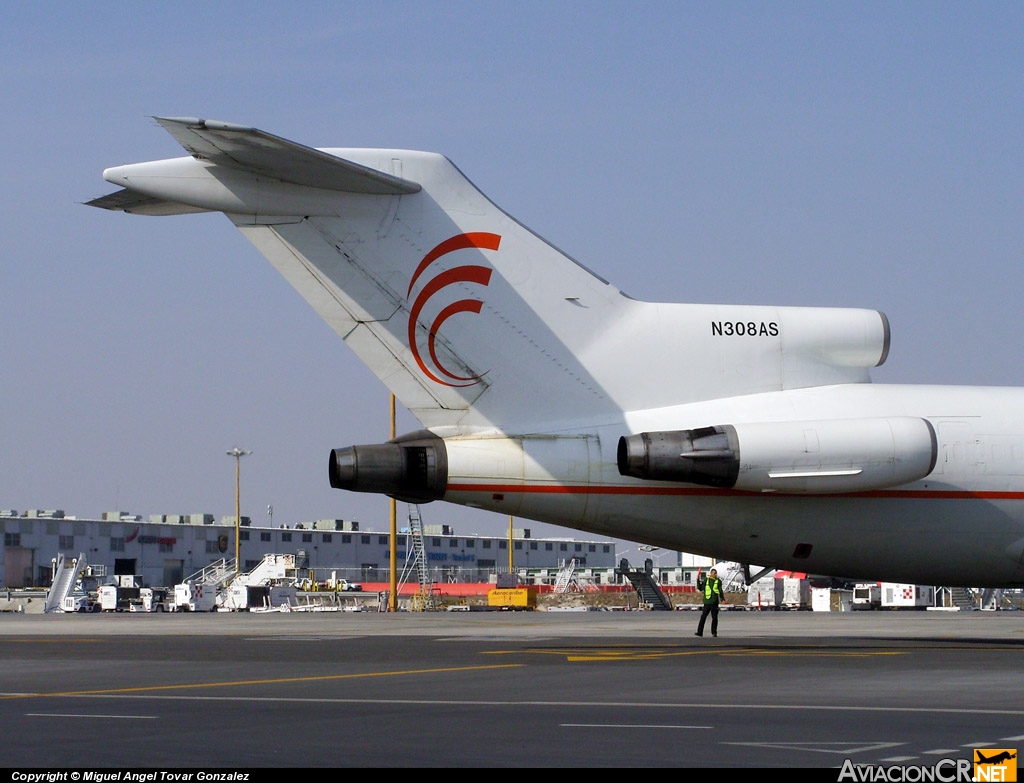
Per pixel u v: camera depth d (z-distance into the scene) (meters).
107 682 19.03
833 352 26.33
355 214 23.86
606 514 25.03
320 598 95.38
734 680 18.84
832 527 25.64
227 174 22.83
